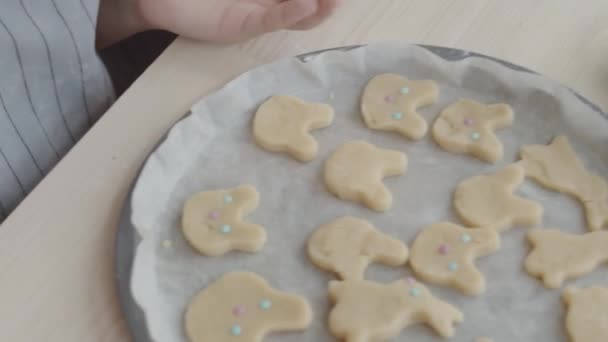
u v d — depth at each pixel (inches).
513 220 24.4
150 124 27.0
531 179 25.3
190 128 26.1
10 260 24.1
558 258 23.5
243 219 24.7
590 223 24.2
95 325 23.0
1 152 29.0
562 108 26.1
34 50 28.2
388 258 23.6
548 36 29.0
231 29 28.6
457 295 23.2
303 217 24.7
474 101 27.0
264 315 22.6
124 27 31.7
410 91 27.1
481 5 30.0
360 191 24.8
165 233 24.5
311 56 27.6
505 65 27.0
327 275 23.6
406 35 29.2
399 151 26.0
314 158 26.0
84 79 30.1
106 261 24.1
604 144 25.4
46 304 23.4
